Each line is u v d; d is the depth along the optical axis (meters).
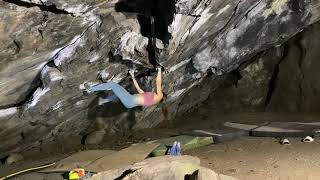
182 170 5.66
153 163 6.31
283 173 6.66
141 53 7.48
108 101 9.62
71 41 6.52
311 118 11.49
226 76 13.19
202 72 10.25
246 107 13.19
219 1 7.08
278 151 8.14
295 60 12.70
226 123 11.20
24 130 8.63
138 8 6.61
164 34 7.01
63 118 9.19
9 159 9.06
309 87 12.46
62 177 7.30
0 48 5.77
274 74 13.16
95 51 7.03
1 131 8.07
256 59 13.10
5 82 6.61
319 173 6.56
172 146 8.18
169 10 6.51
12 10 5.33
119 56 7.49
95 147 9.90
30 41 5.99
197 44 8.54
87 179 6.15
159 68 7.83
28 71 6.67
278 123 10.66
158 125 11.96
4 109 7.40
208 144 9.35
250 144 9.00
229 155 8.14
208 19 7.54
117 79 8.39
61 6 5.61
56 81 7.21
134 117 11.20
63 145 10.19
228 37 9.32
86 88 8.07
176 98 11.44
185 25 7.05
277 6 9.06
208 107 13.17
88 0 5.81
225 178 5.54
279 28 9.84
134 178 5.74
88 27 6.45
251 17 8.98
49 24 5.91
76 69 7.20
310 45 12.45
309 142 8.74
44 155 9.51
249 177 6.58
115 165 7.58
